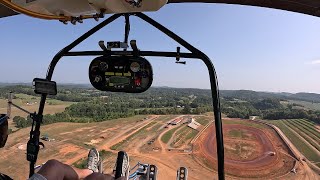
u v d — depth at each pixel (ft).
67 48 12.01
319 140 308.19
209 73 10.61
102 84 10.98
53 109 346.33
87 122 362.33
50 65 12.17
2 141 7.20
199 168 225.97
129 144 288.92
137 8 9.29
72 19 11.22
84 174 6.06
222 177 10.03
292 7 14.98
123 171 7.80
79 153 224.94
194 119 397.60
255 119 379.55
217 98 10.41
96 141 278.46
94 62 11.02
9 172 133.49
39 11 10.48
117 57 10.71
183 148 283.79
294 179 214.07
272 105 386.32
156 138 317.01
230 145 285.02
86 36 11.73
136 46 10.36
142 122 392.06
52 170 5.33
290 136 316.60
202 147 287.28
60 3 9.93
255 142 299.99
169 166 223.30
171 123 383.86
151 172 15.01
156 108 452.76
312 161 253.65
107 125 358.02
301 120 390.42
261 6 15.98
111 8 9.44
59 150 226.38
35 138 11.14
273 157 260.01
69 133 294.05
